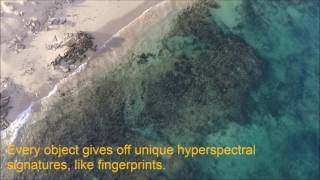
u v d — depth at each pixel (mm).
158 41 18156
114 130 16469
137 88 17234
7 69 17516
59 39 17812
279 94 17328
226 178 15797
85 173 15820
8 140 16594
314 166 16234
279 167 16141
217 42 18125
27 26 18016
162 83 17297
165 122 16641
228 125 16641
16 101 17141
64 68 17516
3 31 17922
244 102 17000
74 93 17156
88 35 18000
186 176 15680
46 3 18312
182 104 16906
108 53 17891
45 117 16797
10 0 18250
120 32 18250
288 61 17969
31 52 17719
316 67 17984
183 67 17594
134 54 17891
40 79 17422
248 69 17531
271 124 16812
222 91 17109
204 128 16547
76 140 16312
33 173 15953
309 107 17266
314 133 16859
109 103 16953
